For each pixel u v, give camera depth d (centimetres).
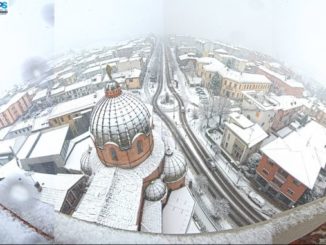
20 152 2998
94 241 285
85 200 1986
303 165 2952
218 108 5003
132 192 2138
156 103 5972
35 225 322
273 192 3306
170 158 2755
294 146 3219
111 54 9700
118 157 2275
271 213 3047
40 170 3262
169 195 2803
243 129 3875
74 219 328
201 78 7594
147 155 2505
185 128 4909
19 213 359
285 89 6272
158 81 7456
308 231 335
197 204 3148
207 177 3628
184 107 5797
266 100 4659
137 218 2009
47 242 290
